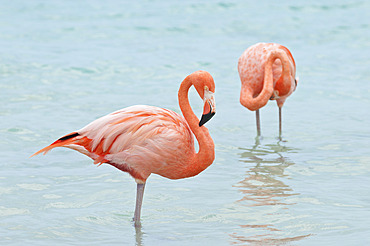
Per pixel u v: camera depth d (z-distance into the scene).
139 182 8.12
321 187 9.51
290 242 7.48
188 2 29.12
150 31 23.47
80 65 18.31
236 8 27.89
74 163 10.70
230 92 15.90
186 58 19.45
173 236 7.77
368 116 13.71
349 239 7.52
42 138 11.83
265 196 9.16
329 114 13.96
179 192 9.42
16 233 7.80
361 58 19.55
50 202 8.91
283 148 11.66
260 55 12.48
